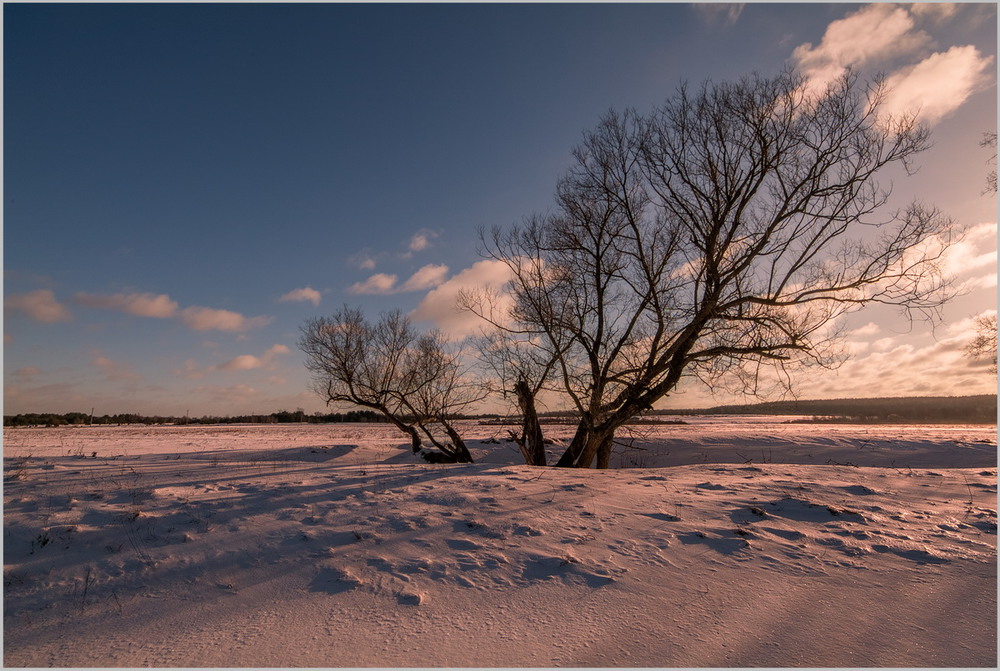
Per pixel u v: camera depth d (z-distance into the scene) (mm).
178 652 4480
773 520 7906
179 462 14000
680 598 5410
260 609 5273
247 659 4348
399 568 6176
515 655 4367
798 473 12031
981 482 10789
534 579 5879
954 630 4707
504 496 9094
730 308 14570
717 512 8234
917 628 4754
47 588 5668
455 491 9430
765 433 32812
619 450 24641
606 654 4371
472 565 6246
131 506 8078
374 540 6992
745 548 6727
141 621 5051
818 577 5891
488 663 4246
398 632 4777
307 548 6754
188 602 5438
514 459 21703
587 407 15633
